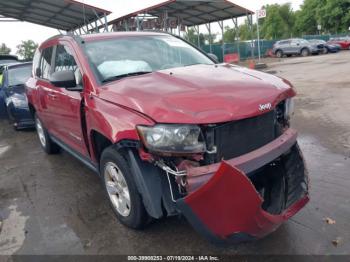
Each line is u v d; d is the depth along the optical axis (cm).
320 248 307
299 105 895
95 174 523
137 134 283
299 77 1509
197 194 247
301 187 317
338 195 395
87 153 421
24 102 832
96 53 405
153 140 273
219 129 274
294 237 324
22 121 850
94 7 2112
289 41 3331
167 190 292
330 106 845
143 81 339
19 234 374
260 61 2872
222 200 243
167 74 351
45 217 405
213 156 275
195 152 269
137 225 339
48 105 520
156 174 297
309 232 330
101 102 340
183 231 347
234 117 273
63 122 476
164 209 299
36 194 473
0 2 2158
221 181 236
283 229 337
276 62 2689
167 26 2692
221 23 3175
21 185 512
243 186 237
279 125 324
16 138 816
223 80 322
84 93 379
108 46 418
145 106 289
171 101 284
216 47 3456
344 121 695
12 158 655
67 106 434
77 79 404
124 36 443
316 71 1686
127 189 336
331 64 1994
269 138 309
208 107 276
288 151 329
